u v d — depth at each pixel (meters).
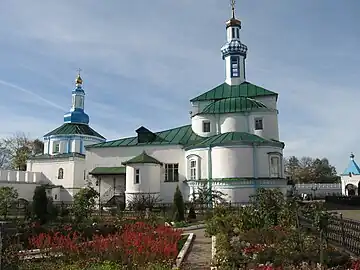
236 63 51.59
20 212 29.69
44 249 13.66
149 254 12.03
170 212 31.08
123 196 42.59
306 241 13.48
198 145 40.38
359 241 13.34
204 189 36.81
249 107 44.47
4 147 80.38
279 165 39.22
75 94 66.88
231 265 11.76
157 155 43.78
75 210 22.58
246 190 37.16
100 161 45.66
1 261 11.41
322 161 117.75
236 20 52.94
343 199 48.50
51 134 63.62
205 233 20.84
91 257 12.20
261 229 16.59
